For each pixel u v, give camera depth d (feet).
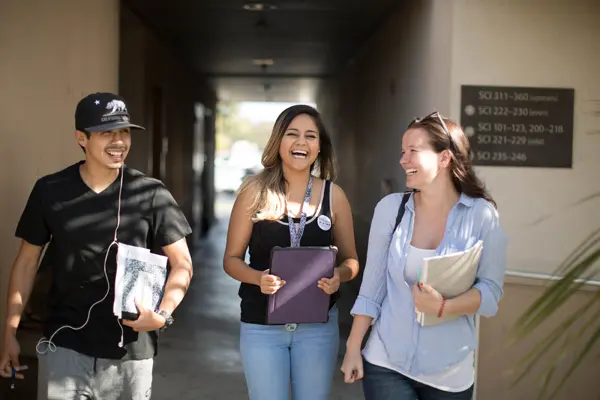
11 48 13.94
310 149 10.41
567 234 15.46
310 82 51.67
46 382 9.39
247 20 29.07
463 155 9.07
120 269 9.25
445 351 8.80
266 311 10.09
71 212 9.35
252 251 10.53
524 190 15.43
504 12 15.39
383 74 27.84
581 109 15.44
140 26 29.22
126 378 9.52
